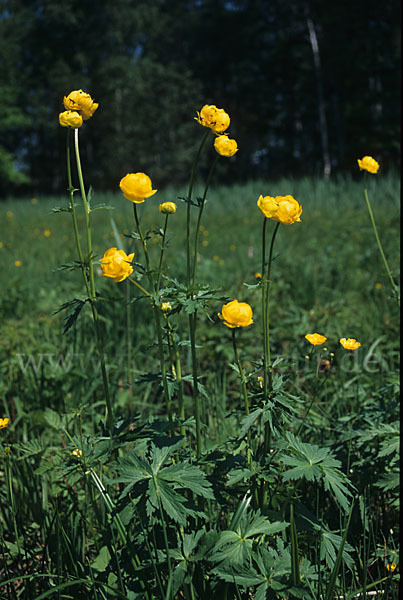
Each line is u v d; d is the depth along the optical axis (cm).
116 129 2977
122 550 143
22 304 419
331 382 269
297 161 3061
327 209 1095
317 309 382
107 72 2934
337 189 1289
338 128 2712
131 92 2933
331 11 2666
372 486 179
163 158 3070
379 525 172
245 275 491
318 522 135
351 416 197
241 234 791
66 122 126
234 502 168
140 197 127
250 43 3262
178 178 3053
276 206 123
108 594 130
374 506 181
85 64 3003
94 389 271
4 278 525
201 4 3419
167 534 133
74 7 3070
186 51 3425
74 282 477
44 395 260
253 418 130
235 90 3291
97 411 261
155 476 122
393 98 2630
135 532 144
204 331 328
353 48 2623
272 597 116
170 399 151
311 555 148
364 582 132
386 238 616
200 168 3144
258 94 3139
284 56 2978
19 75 3212
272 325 357
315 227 827
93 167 3073
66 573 146
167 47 3381
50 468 158
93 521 173
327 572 137
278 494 138
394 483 158
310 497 179
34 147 3409
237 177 3173
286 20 3000
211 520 150
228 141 123
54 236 890
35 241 842
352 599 141
